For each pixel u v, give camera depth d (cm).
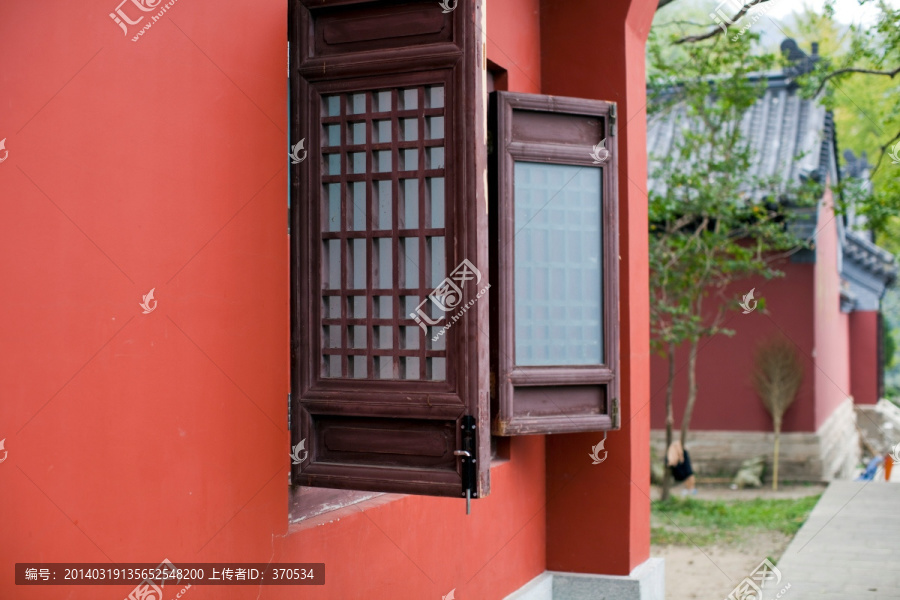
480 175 297
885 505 910
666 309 917
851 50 867
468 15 298
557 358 460
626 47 525
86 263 252
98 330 254
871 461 1240
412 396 301
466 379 295
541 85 540
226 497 300
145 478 269
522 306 453
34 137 238
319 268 317
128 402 264
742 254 934
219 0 300
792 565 692
